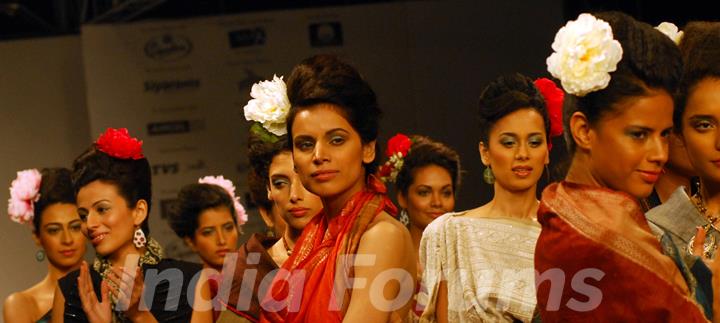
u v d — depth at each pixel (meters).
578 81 4.64
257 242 8.12
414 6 16.39
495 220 8.00
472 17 16.25
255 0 16.62
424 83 16.33
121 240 8.46
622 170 4.68
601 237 4.48
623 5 12.59
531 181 7.88
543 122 7.87
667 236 4.85
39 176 10.87
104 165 8.49
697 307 4.41
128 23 16.69
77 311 8.62
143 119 16.64
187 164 16.59
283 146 8.15
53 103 17.05
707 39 5.45
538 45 16.03
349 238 5.44
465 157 16.17
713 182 5.50
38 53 17.03
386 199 5.64
